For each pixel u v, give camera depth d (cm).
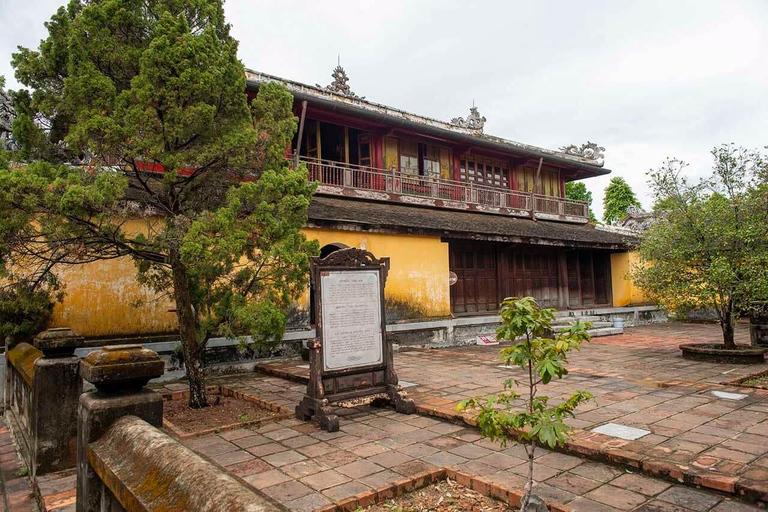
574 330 351
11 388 720
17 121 615
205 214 629
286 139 745
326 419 614
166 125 595
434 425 633
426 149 1928
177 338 957
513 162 2239
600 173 2528
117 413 297
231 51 697
